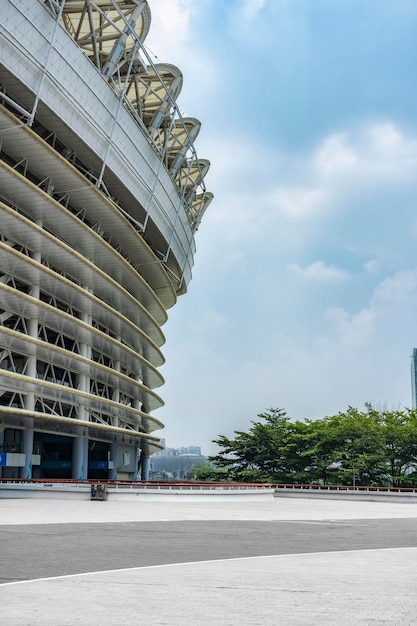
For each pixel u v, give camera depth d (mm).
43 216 63062
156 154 75312
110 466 87625
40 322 65562
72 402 71875
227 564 16984
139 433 89000
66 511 37844
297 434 88500
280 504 56344
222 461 94125
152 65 69875
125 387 84062
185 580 14227
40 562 16906
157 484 61281
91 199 67688
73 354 65312
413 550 21141
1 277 61000
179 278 98062
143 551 19688
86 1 60625
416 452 80938
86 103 60781
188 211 93000
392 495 68875
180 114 79000
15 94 55938
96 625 9992
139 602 11781
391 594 12688
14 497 54844
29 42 52719
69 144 63312
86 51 72438
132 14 66750
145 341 86438
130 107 70250
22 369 67688
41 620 10273
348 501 66312
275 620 10344
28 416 61562
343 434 84938
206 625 10000
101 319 76188
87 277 70250
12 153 59750
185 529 28250
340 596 12445
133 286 82688
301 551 20703
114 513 37188
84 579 14258
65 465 79500
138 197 73438
